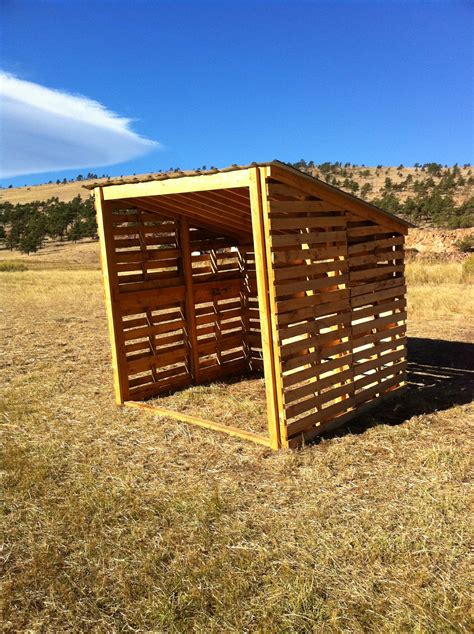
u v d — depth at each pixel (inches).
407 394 274.8
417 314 495.8
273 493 174.2
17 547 149.6
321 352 225.1
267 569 135.4
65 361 365.1
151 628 117.6
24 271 1342.3
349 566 134.6
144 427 241.3
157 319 299.1
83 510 166.6
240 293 347.9
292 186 207.0
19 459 205.0
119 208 277.0
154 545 147.2
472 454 197.2
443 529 148.4
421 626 113.0
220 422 245.9
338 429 231.3
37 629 118.5
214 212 279.3
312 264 218.5
